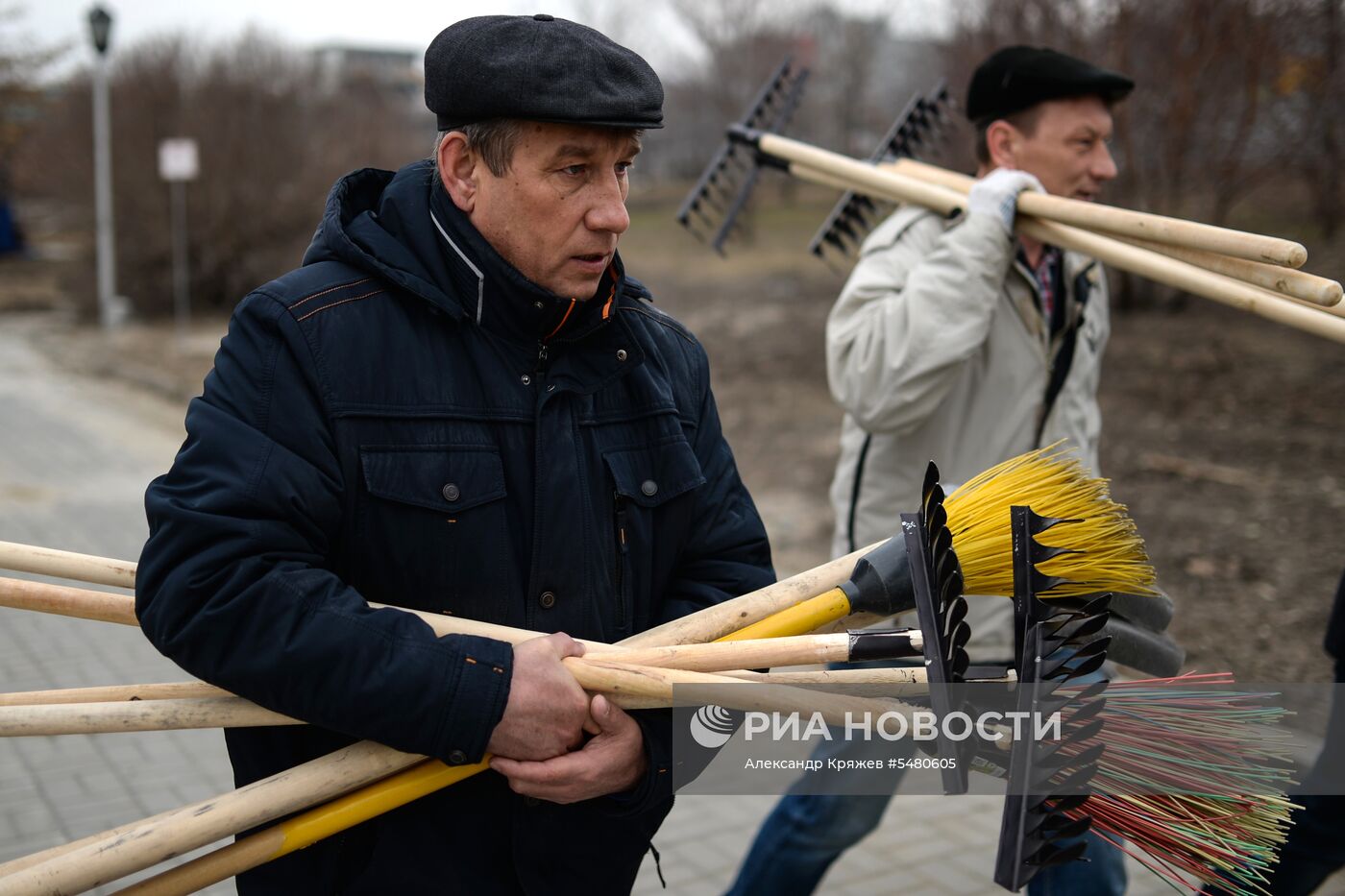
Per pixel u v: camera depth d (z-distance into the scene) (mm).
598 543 1635
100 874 1393
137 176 17844
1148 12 8609
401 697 1416
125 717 1526
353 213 1708
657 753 1570
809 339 11789
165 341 16109
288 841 1490
